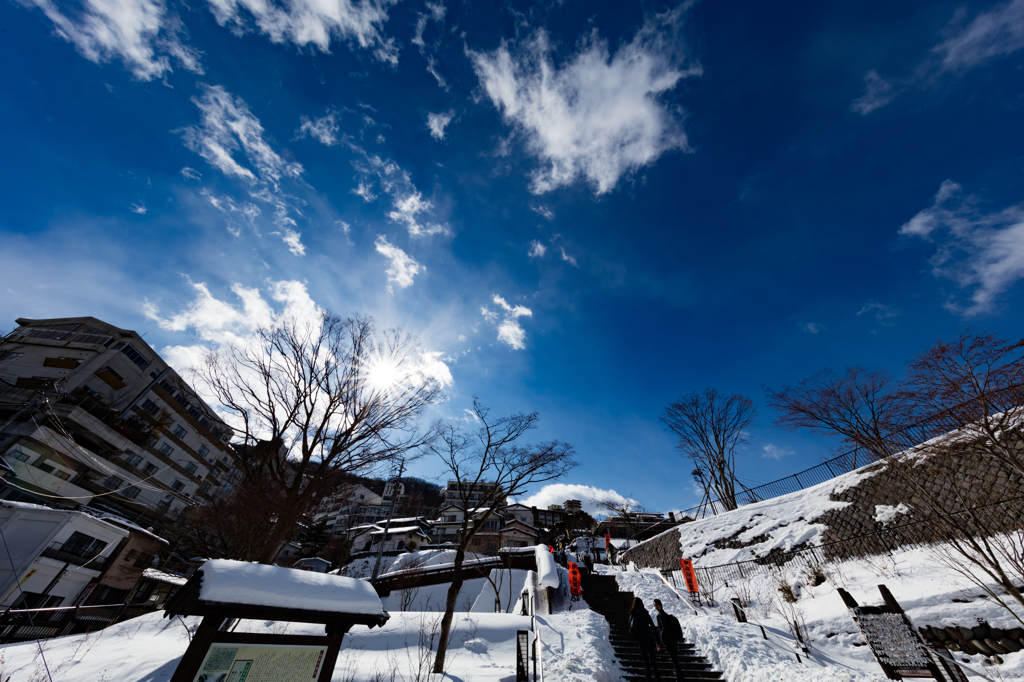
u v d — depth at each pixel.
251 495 10.33
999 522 9.55
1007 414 8.88
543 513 54.31
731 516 20.86
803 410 17.98
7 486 22.52
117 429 29.19
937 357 9.56
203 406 10.82
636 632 8.53
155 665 7.99
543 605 17.20
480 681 8.57
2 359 29.02
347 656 10.09
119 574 21.94
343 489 11.84
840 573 13.27
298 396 10.91
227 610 4.22
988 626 8.55
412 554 29.42
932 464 10.19
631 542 39.50
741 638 10.69
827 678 7.90
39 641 10.51
